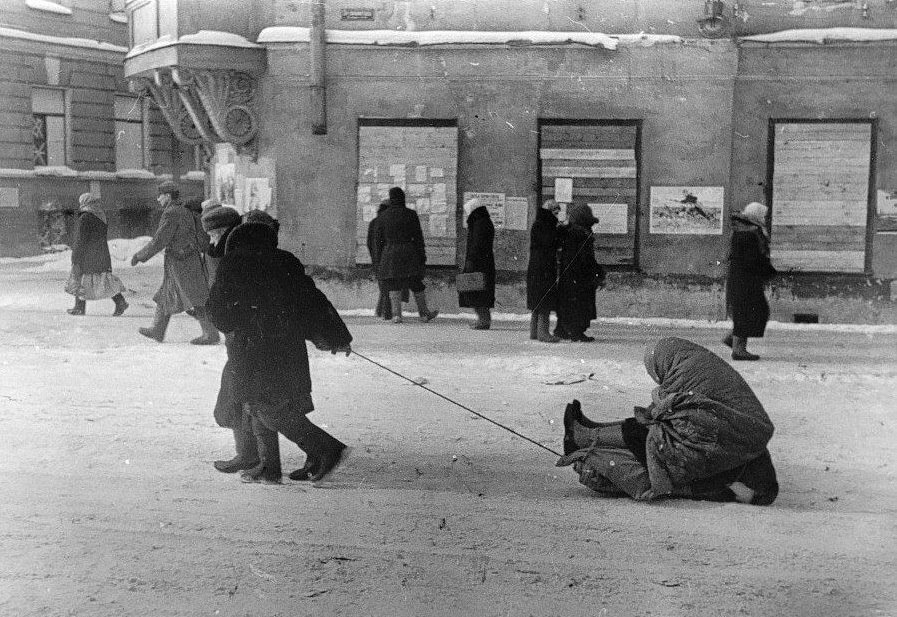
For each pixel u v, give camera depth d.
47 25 32.16
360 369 11.20
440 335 13.91
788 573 5.19
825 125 15.77
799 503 6.50
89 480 6.81
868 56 15.59
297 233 16.56
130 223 34.97
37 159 32.41
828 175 15.81
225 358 11.66
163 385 10.05
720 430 6.36
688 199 15.95
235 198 16.84
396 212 15.11
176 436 8.05
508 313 16.38
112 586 4.89
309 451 6.82
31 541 5.54
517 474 7.16
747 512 6.28
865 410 9.33
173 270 12.61
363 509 6.24
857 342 13.83
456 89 16.12
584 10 15.95
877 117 15.67
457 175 16.23
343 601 4.75
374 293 16.55
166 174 36.28
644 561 5.35
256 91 16.44
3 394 9.52
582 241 13.40
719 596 4.87
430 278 16.36
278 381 6.66
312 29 16.06
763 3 15.72
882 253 15.79
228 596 4.79
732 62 15.66
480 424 8.66
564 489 6.79
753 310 12.06
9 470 7.02
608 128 15.98
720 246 15.98
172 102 17.62
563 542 5.65
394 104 16.23
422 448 7.86
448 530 5.84
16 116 31.45
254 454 7.04
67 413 8.78
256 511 6.16
